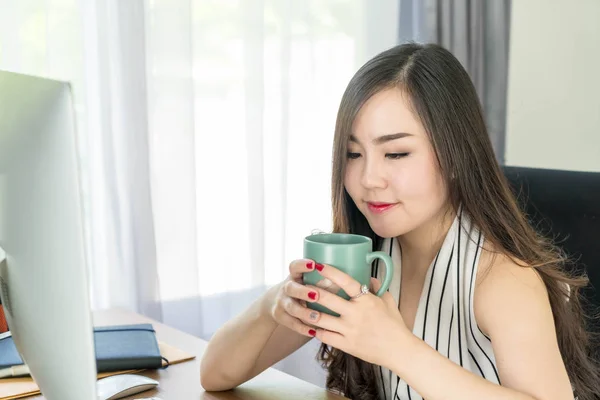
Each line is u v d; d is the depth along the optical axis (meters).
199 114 2.19
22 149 0.65
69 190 0.61
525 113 3.01
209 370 1.09
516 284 1.03
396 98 1.00
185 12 2.06
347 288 0.86
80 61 1.91
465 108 1.05
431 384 0.88
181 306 2.13
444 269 1.13
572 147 3.10
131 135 1.97
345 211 1.17
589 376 1.24
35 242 0.66
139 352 1.17
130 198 1.99
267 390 1.10
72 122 0.60
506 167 1.58
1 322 1.24
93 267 1.95
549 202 1.49
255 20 2.21
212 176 2.23
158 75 2.06
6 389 1.05
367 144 1.02
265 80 2.32
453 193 1.09
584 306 1.42
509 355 0.98
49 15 1.85
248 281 2.31
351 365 1.25
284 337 1.19
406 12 2.72
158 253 2.09
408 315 1.21
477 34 2.82
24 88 0.65
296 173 2.47
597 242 1.43
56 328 0.66
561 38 3.03
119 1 1.93
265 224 2.37
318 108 2.50
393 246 1.23
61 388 0.70
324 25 2.50
